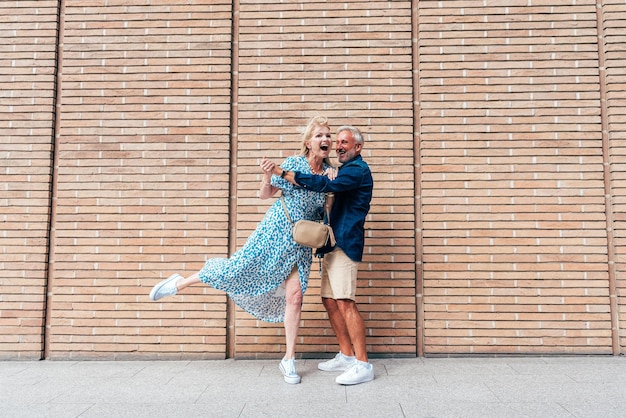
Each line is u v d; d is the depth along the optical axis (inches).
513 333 161.5
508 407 113.0
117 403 117.8
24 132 172.1
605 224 163.5
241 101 170.7
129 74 173.2
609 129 166.9
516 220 164.6
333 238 133.1
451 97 169.0
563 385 129.8
